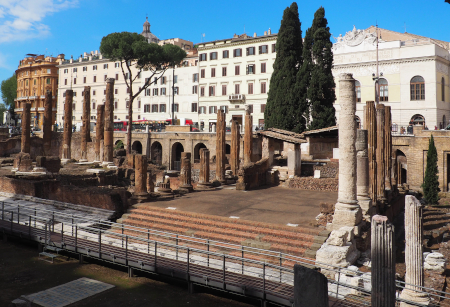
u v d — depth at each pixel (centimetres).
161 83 9219
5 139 5962
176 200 2797
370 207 2164
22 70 12106
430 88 5897
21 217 2438
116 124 8631
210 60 8300
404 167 5200
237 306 1434
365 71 6366
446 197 4556
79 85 10638
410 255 1347
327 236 1900
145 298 1483
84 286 1581
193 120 8706
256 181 3634
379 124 2828
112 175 3762
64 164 4450
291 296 1352
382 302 1060
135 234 2219
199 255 1908
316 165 4153
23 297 1434
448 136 4703
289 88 5481
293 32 5541
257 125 7694
